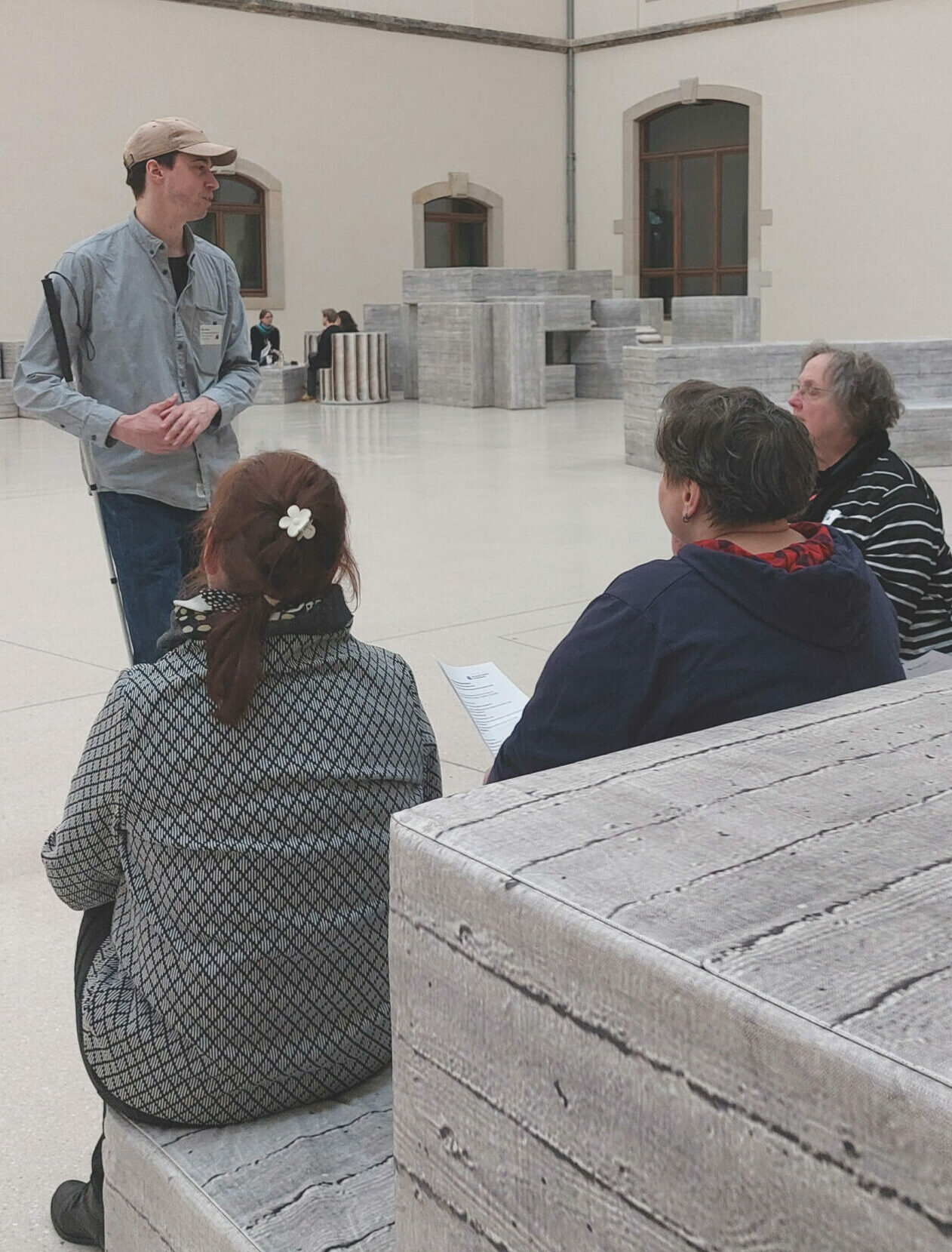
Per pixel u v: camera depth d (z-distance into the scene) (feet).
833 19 70.23
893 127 68.90
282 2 70.64
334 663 5.34
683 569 5.73
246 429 49.42
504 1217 3.07
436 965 3.14
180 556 12.12
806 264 73.05
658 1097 2.64
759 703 5.55
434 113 77.05
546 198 82.33
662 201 79.56
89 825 5.25
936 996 2.39
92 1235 6.28
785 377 37.76
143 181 11.60
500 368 57.57
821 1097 2.33
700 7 74.95
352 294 75.87
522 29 79.36
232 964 5.09
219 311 12.15
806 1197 2.38
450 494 31.83
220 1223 4.66
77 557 23.94
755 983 2.48
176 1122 5.20
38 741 13.48
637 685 5.60
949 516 28.17
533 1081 2.93
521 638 17.84
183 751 5.13
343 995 5.23
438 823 3.19
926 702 3.93
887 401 9.47
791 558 5.78
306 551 5.20
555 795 3.30
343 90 73.72
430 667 16.33
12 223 65.05
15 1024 8.29
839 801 3.18
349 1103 5.31
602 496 31.37
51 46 64.95
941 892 2.73
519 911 2.88
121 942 5.36
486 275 59.47
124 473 11.75
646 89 78.28
